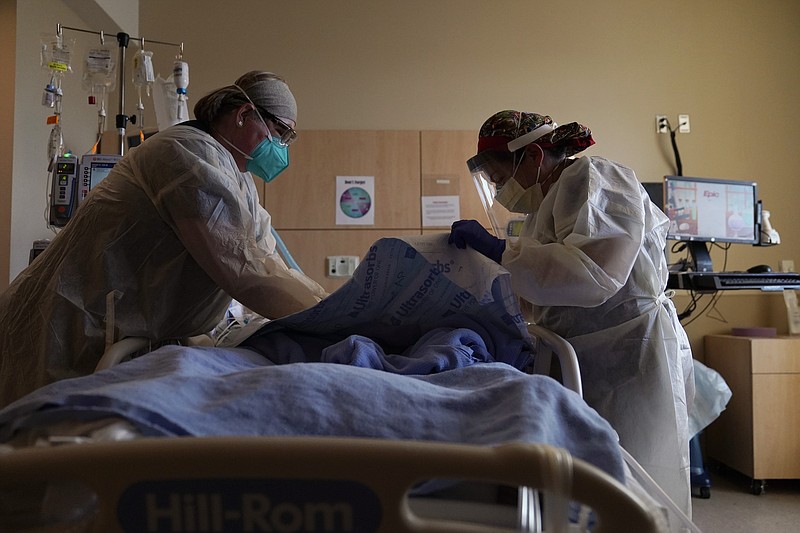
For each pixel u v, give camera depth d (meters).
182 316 1.48
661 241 1.71
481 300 1.21
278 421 0.66
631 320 1.63
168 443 0.52
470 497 0.67
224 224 1.36
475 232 1.31
